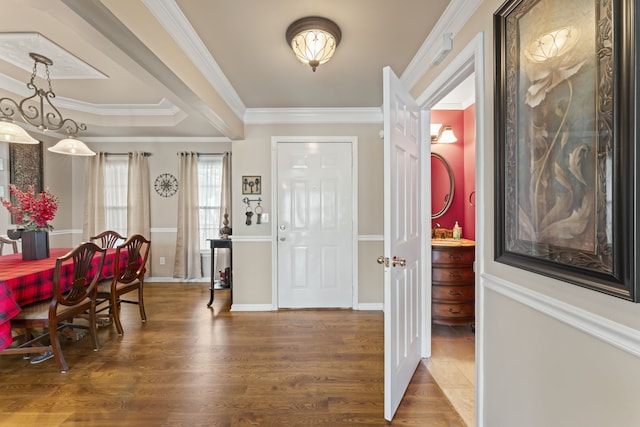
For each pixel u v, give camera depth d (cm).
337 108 344
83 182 482
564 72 97
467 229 329
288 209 358
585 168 90
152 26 153
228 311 351
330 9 171
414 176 217
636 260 76
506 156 127
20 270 236
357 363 230
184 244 471
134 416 172
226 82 265
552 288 106
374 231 358
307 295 360
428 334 240
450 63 178
